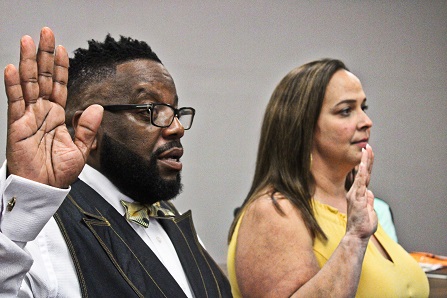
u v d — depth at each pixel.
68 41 5.76
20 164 1.71
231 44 6.49
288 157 2.97
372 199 2.80
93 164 2.36
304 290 2.60
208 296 2.41
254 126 6.55
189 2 6.32
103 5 5.91
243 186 6.50
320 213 2.94
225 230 6.43
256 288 2.73
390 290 2.86
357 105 3.04
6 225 1.70
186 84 6.34
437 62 7.24
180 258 2.46
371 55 7.04
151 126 2.31
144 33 6.12
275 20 6.64
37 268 1.93
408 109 7.16
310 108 2.99
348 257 2.65
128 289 2.09
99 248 2.12
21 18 5.58
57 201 1.74
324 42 6.84
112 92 2.32
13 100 1.70
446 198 7.25
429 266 4.51
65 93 1.83
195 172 6.38
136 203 2.38
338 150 3.00
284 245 2.73
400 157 7.16
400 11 7.12
